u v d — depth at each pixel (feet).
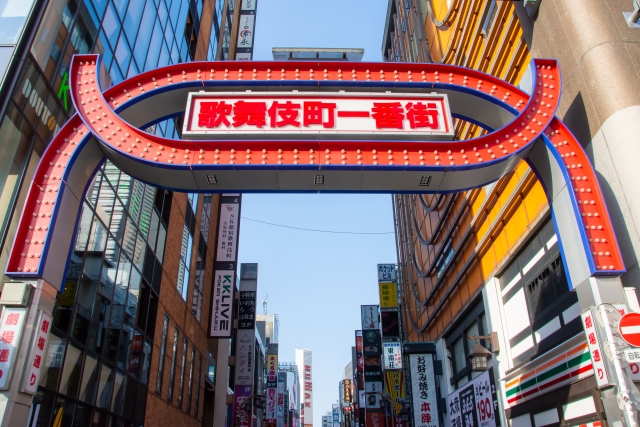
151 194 67.15
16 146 34.94
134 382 58.18
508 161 29.58
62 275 26.08
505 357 46.68
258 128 30.42
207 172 29.32
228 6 132.36
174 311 76.69
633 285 26.07
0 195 33.14
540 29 35.60
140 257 62.23
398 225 115.44
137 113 32.86
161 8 71.41
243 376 116.26
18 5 37.27
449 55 63.67
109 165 53.16
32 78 36.68
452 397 63.16
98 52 48.65
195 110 31.04
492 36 46.91
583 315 25.35
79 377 44.11
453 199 62.03
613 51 29.71
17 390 21.53
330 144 29.35
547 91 31.14
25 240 24.82
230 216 111.24
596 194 27.22
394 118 31.12
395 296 110.22
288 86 32.63
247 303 126.31
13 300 23.06
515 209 44.55
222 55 121.70
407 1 96.07
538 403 38.09
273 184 30.71
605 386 23.15
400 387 92.84
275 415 207.41
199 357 93.71
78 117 29.22
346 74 33.04
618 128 27.91
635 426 21.39
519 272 44.88
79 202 28.53
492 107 32.99
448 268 65.31
